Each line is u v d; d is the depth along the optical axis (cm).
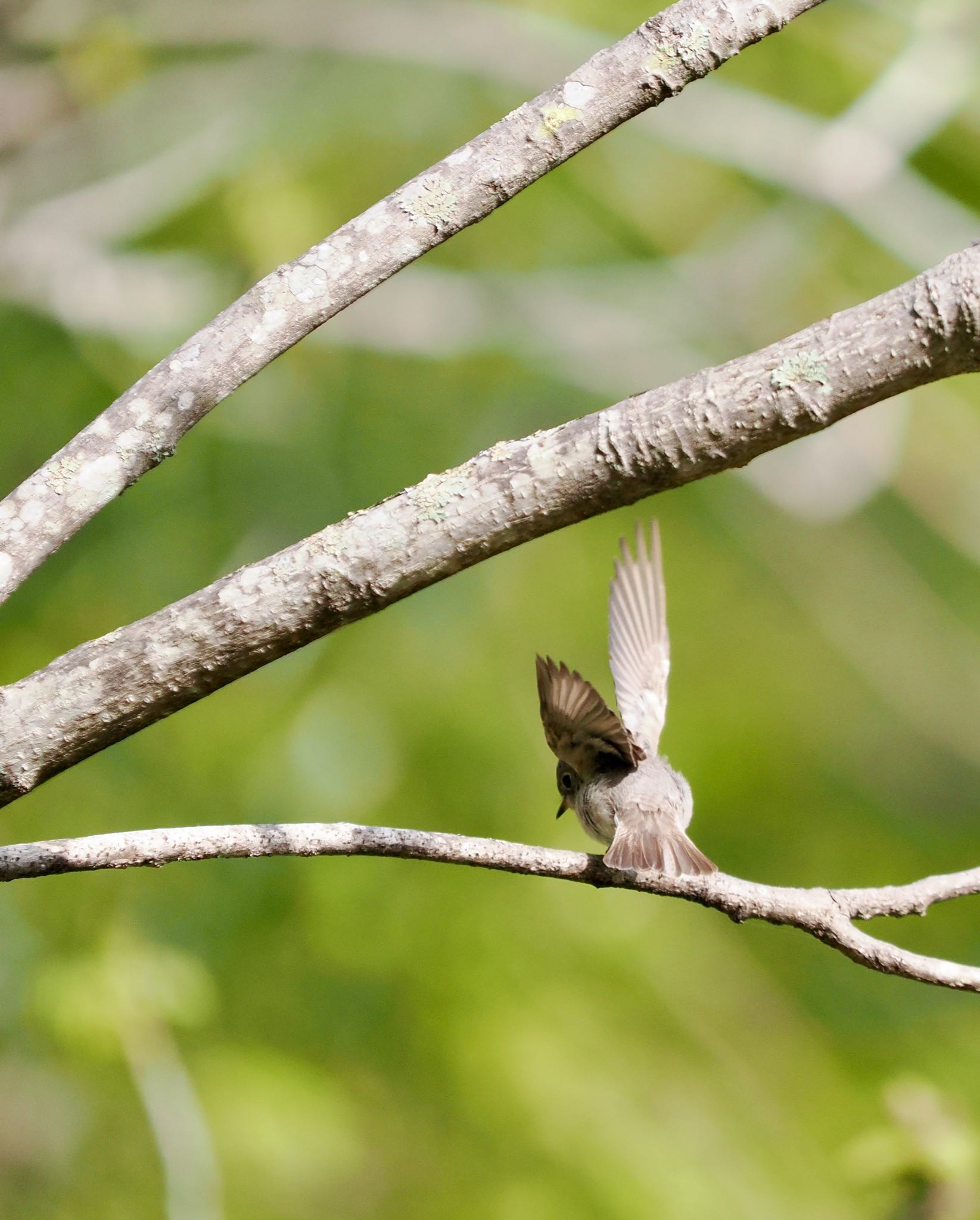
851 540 1852
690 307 1659
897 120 1518
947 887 483
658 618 722
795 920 475
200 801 1162
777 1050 1309
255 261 1387
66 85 1340
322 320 401
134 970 941
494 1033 1145
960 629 1853
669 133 1525
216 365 400
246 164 1448
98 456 396
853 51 1647
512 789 1233
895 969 469
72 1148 1057
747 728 1575
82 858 420
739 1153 1173
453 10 1493
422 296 1473
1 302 1362
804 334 360
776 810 1554
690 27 394
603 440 362
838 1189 1173
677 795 596
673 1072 1210
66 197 1431
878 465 1678
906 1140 727
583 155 1595
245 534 1271
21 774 376
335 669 1232
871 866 1577
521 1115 1130
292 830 441
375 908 1157
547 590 1428
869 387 355
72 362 1336
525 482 365
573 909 1216
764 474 1661
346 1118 1082
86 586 1219
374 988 1155
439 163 401
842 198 1515
